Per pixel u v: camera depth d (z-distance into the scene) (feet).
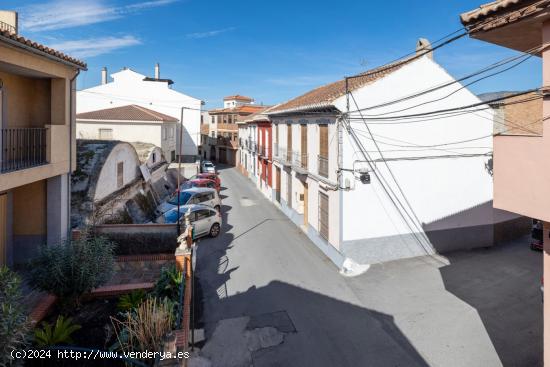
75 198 41.50
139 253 38.96
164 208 54.65
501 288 33.45
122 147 53.11
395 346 25.16
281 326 27.78
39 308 25.57
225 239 49.88
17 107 32.12
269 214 65.62
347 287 34.53
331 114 40.96
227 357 24.18
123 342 20.31
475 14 17.34
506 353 23.98
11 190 33.91
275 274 37.78
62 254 25.67
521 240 48.73
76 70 35.47
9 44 25.12
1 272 16.96
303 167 53.01
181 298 24.54
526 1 15.30
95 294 29.01
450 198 43.37
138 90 133.69
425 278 36.11
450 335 26.25
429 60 40.91
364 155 39.22
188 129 136.15
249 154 113.60
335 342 25.76
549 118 15.66
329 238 42.83
